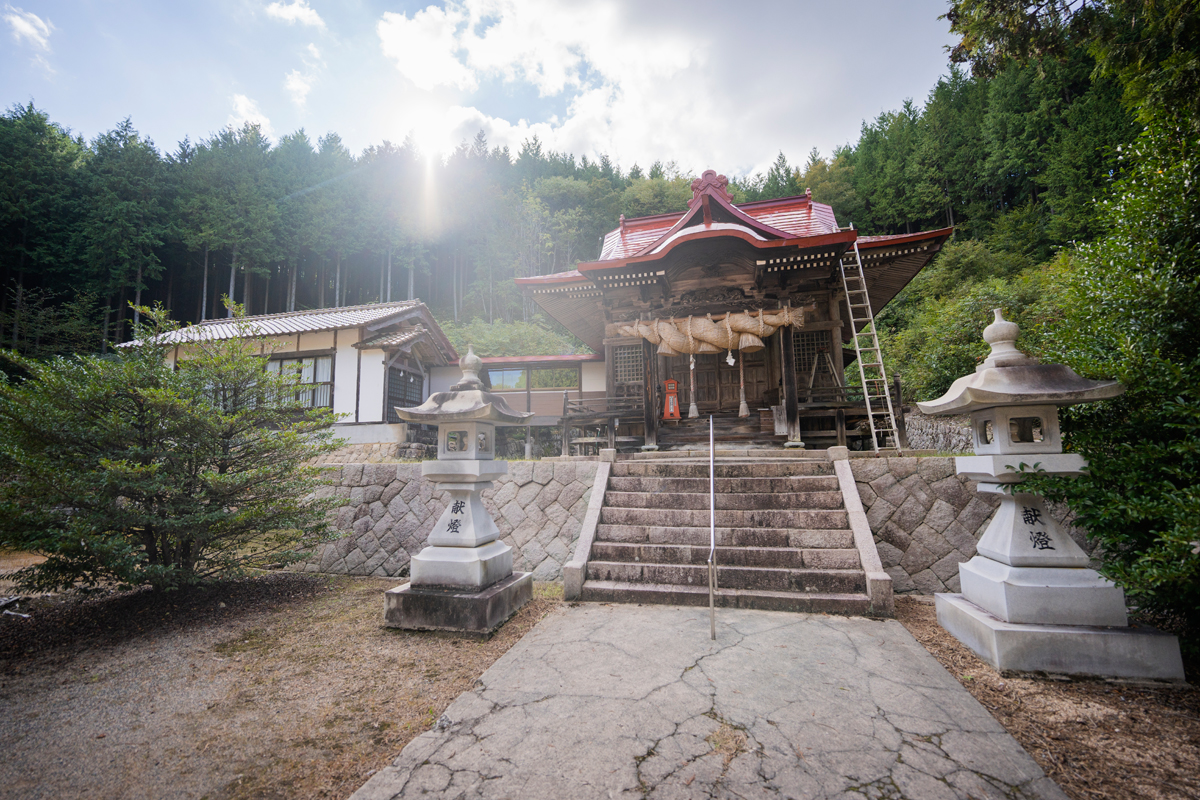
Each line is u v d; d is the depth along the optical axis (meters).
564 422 10.31
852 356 13.62
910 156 28.22
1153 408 3.00
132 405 4.38
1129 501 2.71
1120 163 3.43
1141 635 2.81
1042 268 16.45
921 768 2.05
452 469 4.09
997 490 3.38
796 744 2.23
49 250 21.00
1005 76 24.50
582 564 4.63
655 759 2.13
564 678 2.93
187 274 24.80
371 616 4.31
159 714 2.66
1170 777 2.00
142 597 4.65
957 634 3.48
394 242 28.55
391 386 13.91
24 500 3.86
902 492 5.02
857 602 3.99
